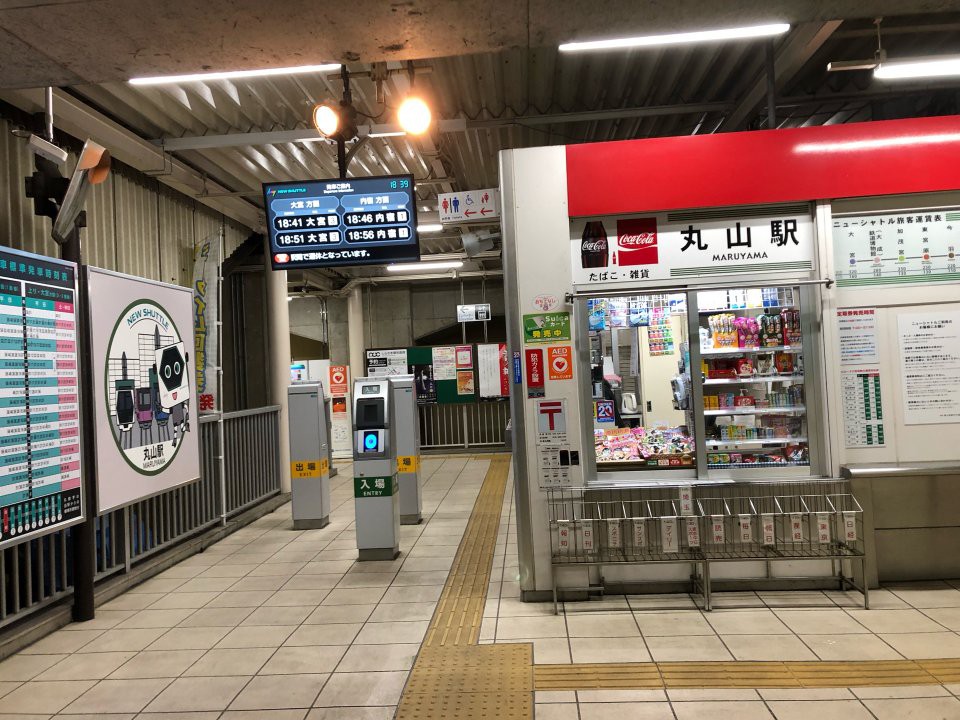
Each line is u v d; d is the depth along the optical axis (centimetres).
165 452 505
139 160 587
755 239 429
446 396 1282
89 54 300
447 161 702
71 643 383
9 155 489
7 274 356
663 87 573
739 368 439
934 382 427
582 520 406
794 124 734
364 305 1397
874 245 429
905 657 320
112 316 446
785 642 342
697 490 417
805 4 279
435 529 643
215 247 657
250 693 311
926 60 429
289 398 677
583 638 357
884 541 420
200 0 258
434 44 300
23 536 363
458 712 283
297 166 714
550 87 560
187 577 511
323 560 545
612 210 425
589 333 441
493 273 1263
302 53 306
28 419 369
